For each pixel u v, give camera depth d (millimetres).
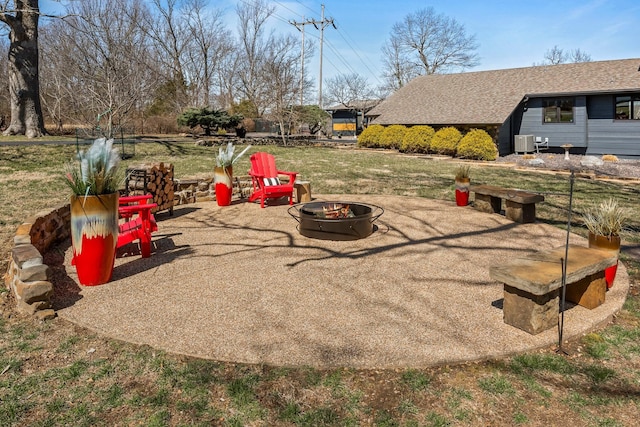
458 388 2293
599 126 16781
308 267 4219
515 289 2910
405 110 20688
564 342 2771
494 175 11469
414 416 2072
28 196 6867
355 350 2637
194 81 37625
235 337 2791
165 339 2752
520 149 17703
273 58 31781
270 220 6289
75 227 3527
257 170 7520
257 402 2156
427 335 2832
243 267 4203
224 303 3340
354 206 5855
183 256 4539
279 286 3713
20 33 17016
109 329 2873
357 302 3387
